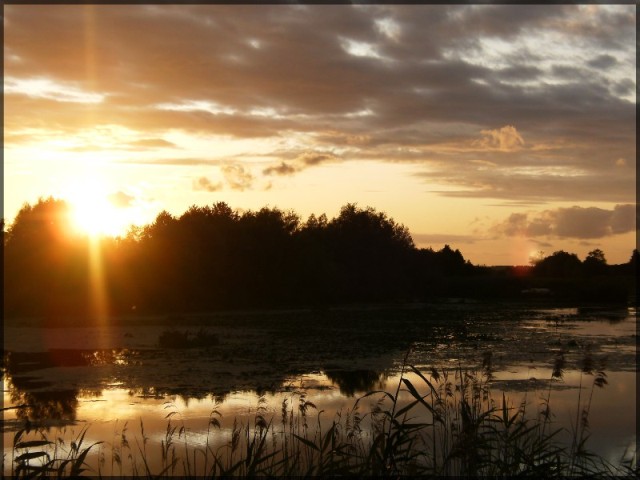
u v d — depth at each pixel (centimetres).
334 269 6856
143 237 5669
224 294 5922
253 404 1585
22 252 4969
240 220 6569
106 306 5178
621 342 3000
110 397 1722
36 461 1079
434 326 3997
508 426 840
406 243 8319
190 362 2373
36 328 3841
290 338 3244
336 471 743
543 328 3838
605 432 1261
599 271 10938
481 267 11125
